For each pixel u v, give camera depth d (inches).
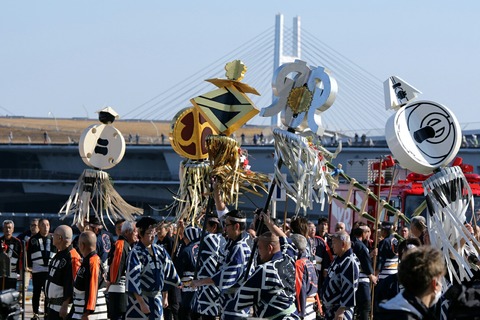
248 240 597.0
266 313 483.2
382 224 853.2
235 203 609.3
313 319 596.1
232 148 607.8
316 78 535.8
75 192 787.4
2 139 6373.0
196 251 676.7
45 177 4448.8
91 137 792.9
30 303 977.5
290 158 540.1
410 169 496.4
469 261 492.1
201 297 629.6
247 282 483.5
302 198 538.6
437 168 492.7
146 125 6038.4
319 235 920.3
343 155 3378.4
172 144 682.2
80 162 4365.2
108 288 698.2
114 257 697.0
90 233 607.8
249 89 614.5
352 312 613.0
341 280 599.8
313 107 533.6
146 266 605.3
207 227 626.2
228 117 615.5
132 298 606.2
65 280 615.8
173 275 618.2
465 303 346.6
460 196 488.4
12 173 4576.8
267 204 555.2
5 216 3531.0
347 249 603.5
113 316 698.2
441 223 485.7
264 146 3663.9
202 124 679.7
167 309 761.6
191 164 678.5
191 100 616.7
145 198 4192.9
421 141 496.7
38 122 6643.7
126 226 701.9
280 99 545.3
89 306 601.6
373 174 1127.0
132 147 4128.9
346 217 1159.6
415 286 318.3
